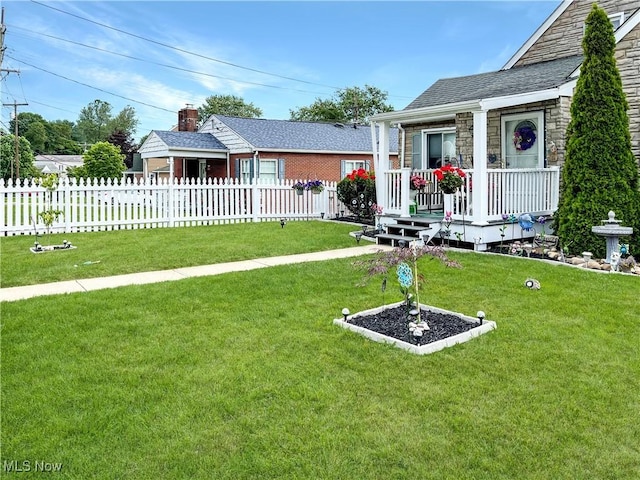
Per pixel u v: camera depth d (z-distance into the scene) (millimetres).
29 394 3627
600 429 3262
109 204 13227
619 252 8422
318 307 5812
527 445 3074
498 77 13508
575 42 13070
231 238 11344
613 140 8938
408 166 15164
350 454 2965
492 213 9945
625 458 2961
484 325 5078
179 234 12094
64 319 5273
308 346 4613
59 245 10273
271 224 14547
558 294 6363
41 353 4371
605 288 6645
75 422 3262
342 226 13867
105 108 91938
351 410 3469
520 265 8156
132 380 3879
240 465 2854
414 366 4188
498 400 3621
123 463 2865
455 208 10461
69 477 2738
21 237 11602
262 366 4168
